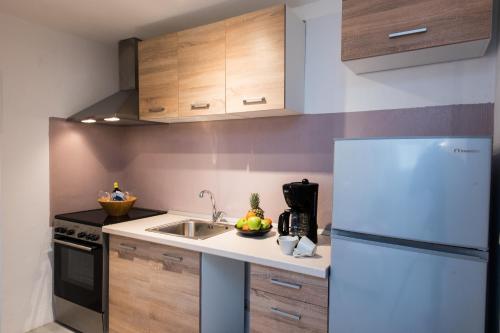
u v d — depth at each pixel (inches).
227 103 80.9
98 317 90.4
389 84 73.9
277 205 90.2
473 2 52.6
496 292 52.4
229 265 84.6
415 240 48.7
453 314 46.0
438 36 55.2
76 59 106.7
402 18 58.0
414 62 67.0
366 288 52.9
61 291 98.4
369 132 76.5
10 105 90.9
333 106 81.0
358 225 53.2
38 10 87.7
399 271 49.9
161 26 98.5
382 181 50.9
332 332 56.4
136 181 120.6
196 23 96.2
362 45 62.1
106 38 109.1
